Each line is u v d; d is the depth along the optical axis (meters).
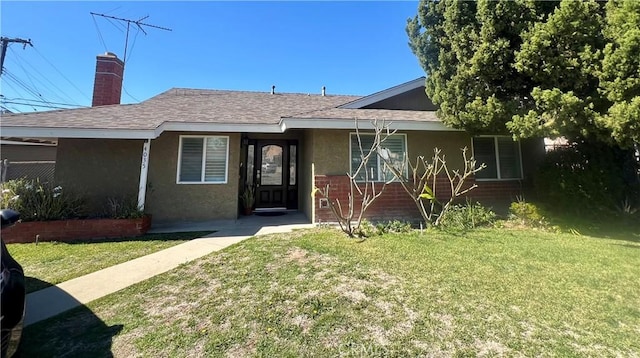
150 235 6.50
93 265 4.61
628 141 5.67
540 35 6.14
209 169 8.30
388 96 9.73
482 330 2.72
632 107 5.15
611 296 3.38
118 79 11.12
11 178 10.15
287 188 10.20
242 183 9.71
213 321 2.94
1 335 2.14
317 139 8.07
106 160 7.87
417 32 10.28
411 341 2.57
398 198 8.20
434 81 8.35
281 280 3.84
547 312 3.03
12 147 11.39
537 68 6.45
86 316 3.09
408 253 4.87
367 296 3.37
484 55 6.86
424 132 8.73
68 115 7.49
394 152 8.49
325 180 7.93
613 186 7.41
